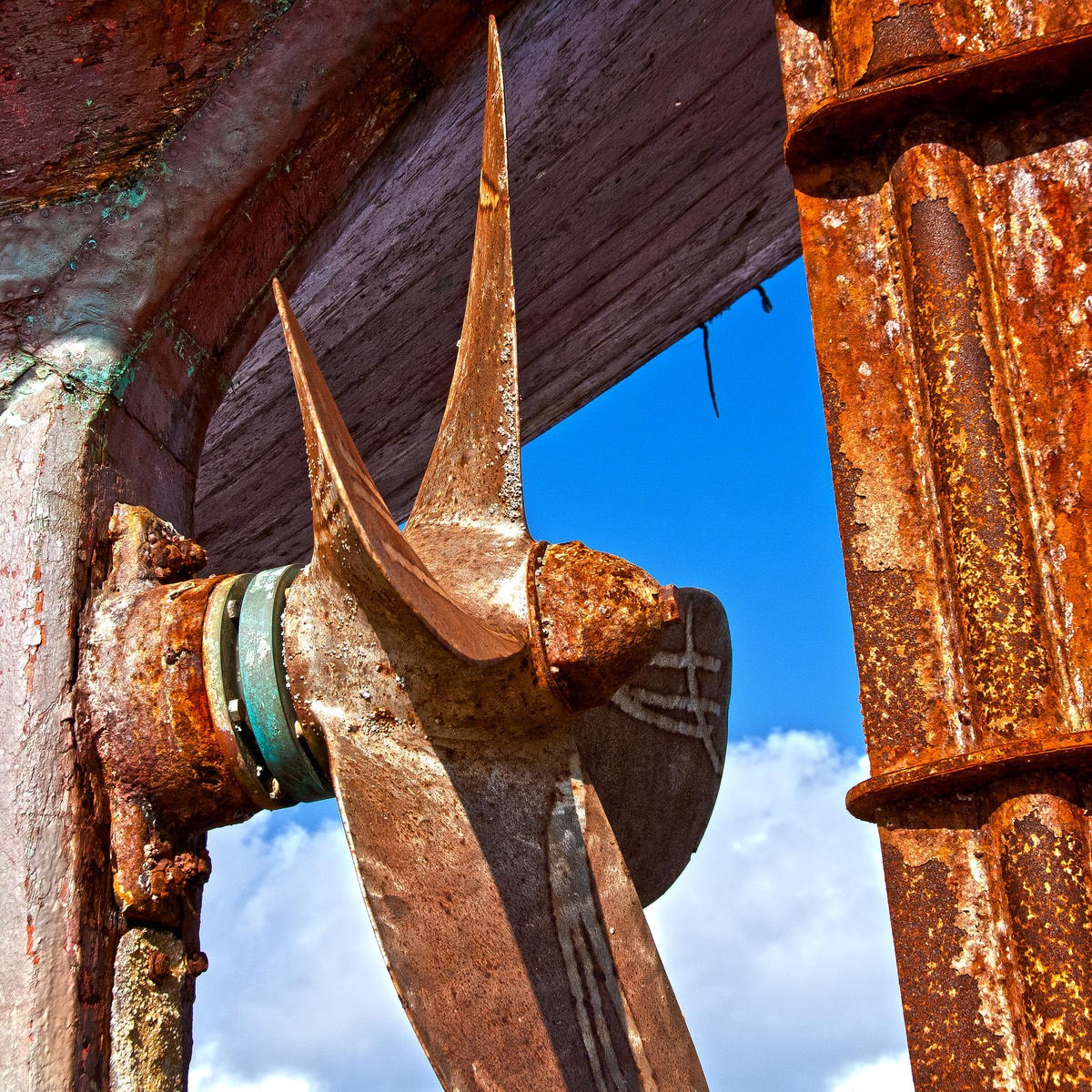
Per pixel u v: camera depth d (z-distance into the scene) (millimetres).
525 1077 3125
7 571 4164
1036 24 2904
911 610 2740
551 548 3672
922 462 2836
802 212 3125
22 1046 3686
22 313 4543
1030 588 2586
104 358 4531
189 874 4062
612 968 3410
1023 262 2818
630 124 5848
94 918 3904
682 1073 3379
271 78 4699
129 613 4109
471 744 3535
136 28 4445
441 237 6188
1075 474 2643
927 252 2857
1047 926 2340
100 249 4617
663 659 4434
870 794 2609
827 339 3012
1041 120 2902
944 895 2520
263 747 3803
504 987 3230
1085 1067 2238
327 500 2838
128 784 4016
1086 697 2488
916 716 2664
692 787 4508
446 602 3074
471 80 5086
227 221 4766
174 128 4688
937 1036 2455
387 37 4785
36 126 4551
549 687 3504
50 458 4324
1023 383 2740
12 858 3867
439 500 3879
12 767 3951
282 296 2857
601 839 3572
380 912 3227
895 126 3010
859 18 3057
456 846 3404
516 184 5957
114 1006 3891
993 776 2477
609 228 6469
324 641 3678
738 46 5703
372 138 5004
